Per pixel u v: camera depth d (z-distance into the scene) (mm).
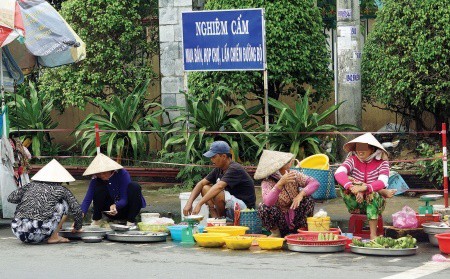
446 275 14148
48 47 20703
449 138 25750
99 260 15945
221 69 24000
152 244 17562
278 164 17156
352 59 24875
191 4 28031
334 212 21203
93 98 28641
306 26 26250
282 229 17500
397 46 24438
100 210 19281
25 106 28625
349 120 24969
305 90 27203
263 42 23562
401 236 17250
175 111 28281
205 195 18312
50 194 17672
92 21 28250
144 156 27281
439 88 23984
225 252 16547
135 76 29047
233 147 25172
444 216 17719
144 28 29312
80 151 30500
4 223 20891
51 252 16812
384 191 16875
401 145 26312
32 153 28453
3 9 19422
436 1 23750
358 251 16062
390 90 24750
